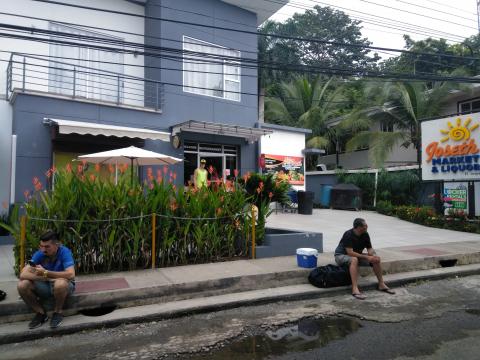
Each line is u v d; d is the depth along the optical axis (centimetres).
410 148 2312
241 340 483
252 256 836
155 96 1420
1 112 1133
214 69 1565
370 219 1625
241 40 1641
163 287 614
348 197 1933
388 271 825
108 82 1438
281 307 620
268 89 2842
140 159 1026
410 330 514
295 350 451
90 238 691
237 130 1467
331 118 2580
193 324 542
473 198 1407
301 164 1831
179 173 1428
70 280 541
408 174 1828
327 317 569
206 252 799
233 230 845
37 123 1130
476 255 961
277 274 711
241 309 609
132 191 732
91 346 468
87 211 688
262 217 878
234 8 1625
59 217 673
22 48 1266
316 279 702
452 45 2706
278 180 918
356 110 2239
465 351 446
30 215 662
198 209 788
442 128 1466
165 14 1440
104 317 542
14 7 1259
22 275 508
